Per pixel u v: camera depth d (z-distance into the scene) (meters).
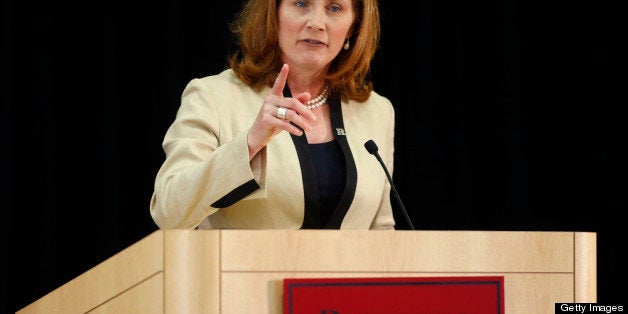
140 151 10.21
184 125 6.61
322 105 7.27
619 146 11.44
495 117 11.38
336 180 6.79
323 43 6.85
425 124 11.20
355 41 7.27
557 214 11.45
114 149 9.95
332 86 7.32
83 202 9.90
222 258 4.54
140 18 10.29
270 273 4.59
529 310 4.96
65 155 9.91
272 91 5.47
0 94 9.52
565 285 5.04
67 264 9.84
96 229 9.87
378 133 7.36
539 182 11.48
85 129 9.94
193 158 6.26
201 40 10.51
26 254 9.61
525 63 11.51
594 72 11.48
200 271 4.49
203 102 6.77
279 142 6.70
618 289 11.27
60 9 9.95
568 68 11.49
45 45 9.77
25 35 9.77
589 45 11.52
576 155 11.50
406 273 4.79
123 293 4.75
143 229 10.16
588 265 5.09
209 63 10.47
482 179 11.44
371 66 11.25
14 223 9.61
